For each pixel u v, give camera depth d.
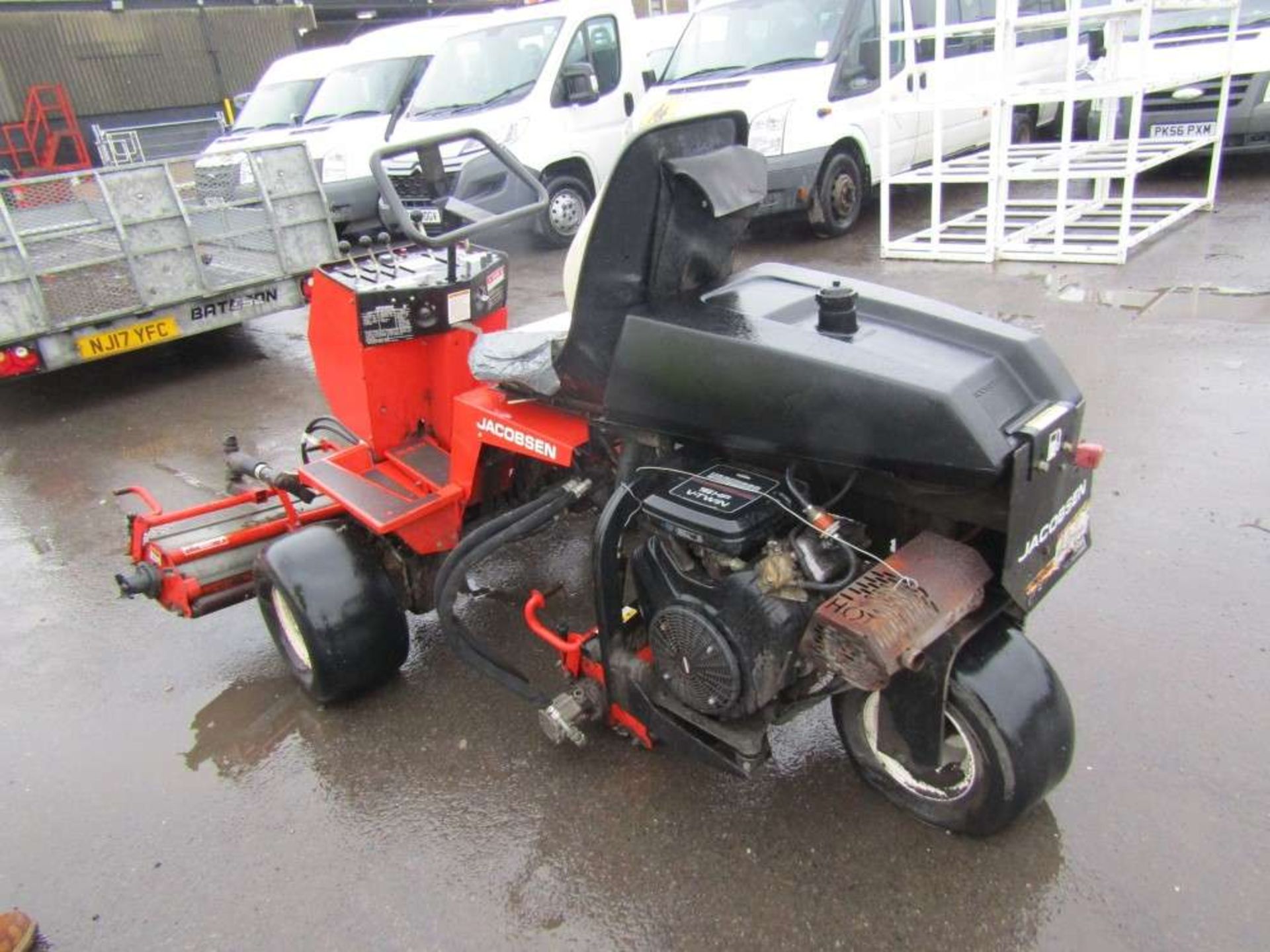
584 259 2.40
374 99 10.95
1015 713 2.23
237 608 4.07
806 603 2.28
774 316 2.41
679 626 2.35
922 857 2.48
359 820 2.82
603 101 9.95
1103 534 3.78
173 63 22.62
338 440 4.08
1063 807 2.58
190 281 6.95
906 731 2.35
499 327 3.77
